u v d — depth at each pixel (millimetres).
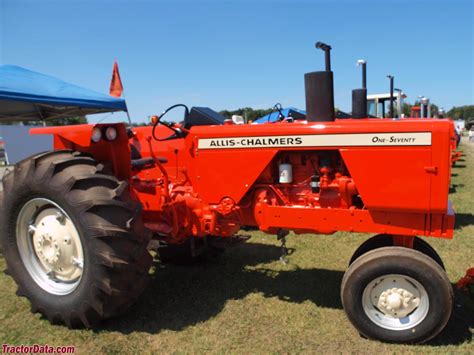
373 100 11711
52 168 2688
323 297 3271
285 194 2928
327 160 2812
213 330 2754
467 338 2584
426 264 2404
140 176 4418
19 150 9641
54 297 2785
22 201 2848
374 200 2584
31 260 2967
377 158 2543
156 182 3500
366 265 2504
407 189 2506
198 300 3213
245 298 3252
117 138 3182
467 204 6809
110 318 2900
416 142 2455
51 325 2836
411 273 2428
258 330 2754
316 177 2814
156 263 4102
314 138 2689
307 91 2812
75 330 2758
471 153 18812
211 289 3434
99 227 2533
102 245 2543
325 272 3828
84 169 2711
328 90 2754
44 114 9734
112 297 2596
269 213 2891
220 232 3150
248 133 2869
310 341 2605
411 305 2508
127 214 2645
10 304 3154
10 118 9258
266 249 4543
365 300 2564
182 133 3213
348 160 2607
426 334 2465
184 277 3711
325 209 2734
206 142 3002
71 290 2752
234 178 2949
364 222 2666
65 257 2811
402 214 2586
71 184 2609
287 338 2645
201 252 3662
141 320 2881
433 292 2402
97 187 2646
